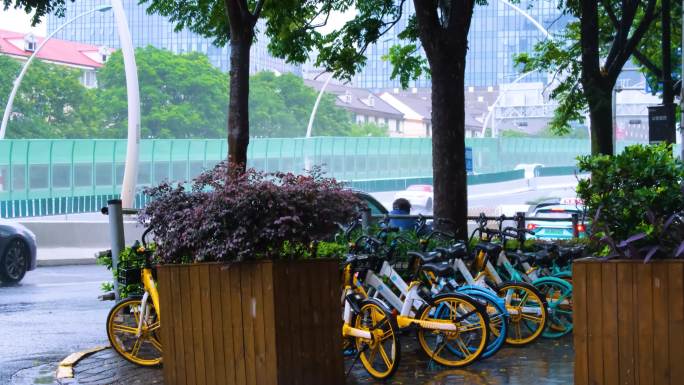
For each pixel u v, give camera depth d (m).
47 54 140.12
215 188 7.60
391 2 19.45
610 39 24.52
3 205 39.69
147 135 96.81
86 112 92.69
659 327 5.90
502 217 12.89
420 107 185.88
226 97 102.00
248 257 7.08
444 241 11.80
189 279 7.39
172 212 7.56
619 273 6.00
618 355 6.01
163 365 7.62
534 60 25.00
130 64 30.92
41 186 41.47
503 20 194.00
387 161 68.19
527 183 79.69
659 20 25.42
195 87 99.38
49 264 24.52
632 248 5.98
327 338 7.39
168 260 7.55
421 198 51.94
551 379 8.09
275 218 7.06
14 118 87.25
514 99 96.19
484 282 9.92
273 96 109.69
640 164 6.36
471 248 11.18
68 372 8.70
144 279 8.96
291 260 7.18
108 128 94.56
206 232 7.18
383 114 167.75
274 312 7.02
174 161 48.81
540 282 10.26
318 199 7.24
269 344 7.04
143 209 7.68
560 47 24.66
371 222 13.76
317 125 114.50
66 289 17.78
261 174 7.48
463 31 13.44
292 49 18.30
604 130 19.59
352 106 158.25
